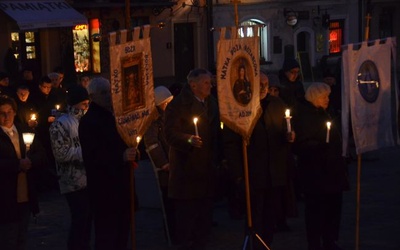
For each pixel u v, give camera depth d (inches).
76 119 354.3
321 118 353.7
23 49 1082.1
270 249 360.2
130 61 300.8
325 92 351.9
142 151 434.0
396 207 480.1
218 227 438.3
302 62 910.4
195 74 332.8
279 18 1371.8
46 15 1024.2
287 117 333.1
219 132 361.7
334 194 358.3
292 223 444.1
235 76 327.0
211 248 393.4
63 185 351.6
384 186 550.6
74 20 1048.8
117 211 308.2
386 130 350.3
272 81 395.5
